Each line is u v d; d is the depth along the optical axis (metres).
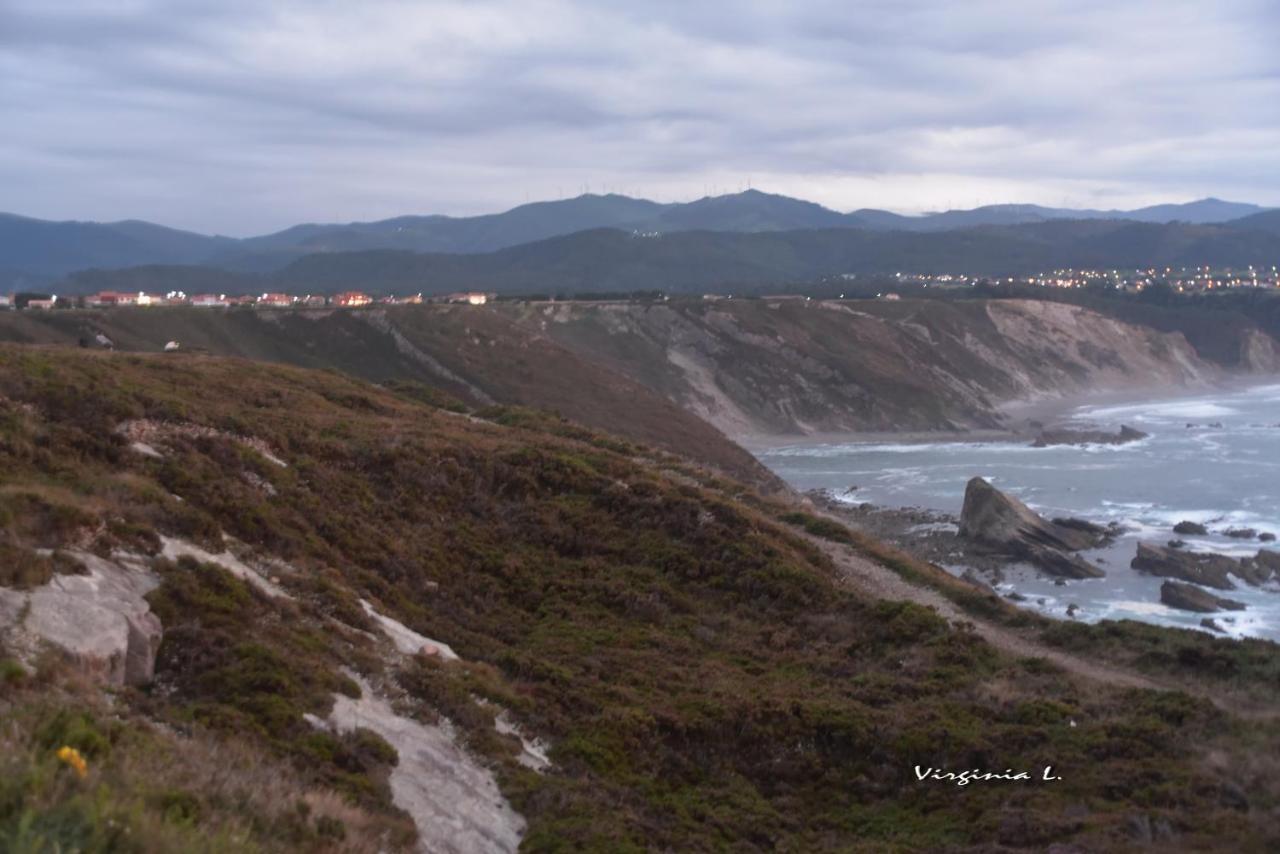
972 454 98.50
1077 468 84.62
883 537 59.09
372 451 27.14
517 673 17.22
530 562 23.83
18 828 5.92
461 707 14.24
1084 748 15.23
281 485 22.05
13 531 12.84
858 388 131.50
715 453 84.69
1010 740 15.61
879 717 16.42
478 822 11.70
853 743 15.67
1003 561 53.22
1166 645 22.08
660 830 12.54
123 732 9.19
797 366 135.62
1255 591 47.66
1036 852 11.77
